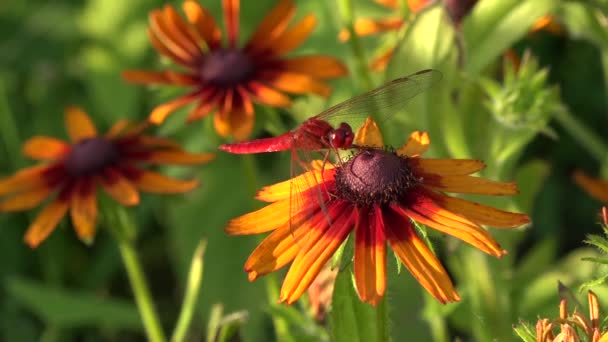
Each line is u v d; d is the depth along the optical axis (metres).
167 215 0.59
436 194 0.33
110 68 0.63
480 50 0.43
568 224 0.59
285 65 0.46
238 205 0.58
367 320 0.34
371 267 0.32
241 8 0.63
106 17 0.64
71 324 0.56
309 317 0.40
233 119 0.44
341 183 0.34
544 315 0.43
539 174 0.48
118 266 0.61
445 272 0.31
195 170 0.59
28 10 0.68
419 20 0.43
